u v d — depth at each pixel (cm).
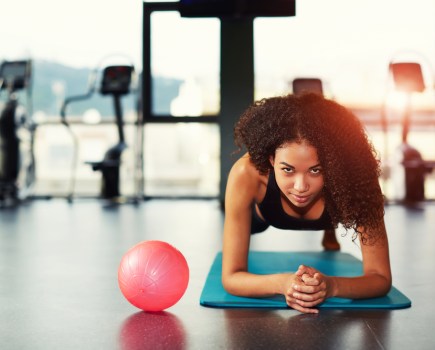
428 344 125
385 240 163
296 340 127
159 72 638
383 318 146
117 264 239
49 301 169
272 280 153
